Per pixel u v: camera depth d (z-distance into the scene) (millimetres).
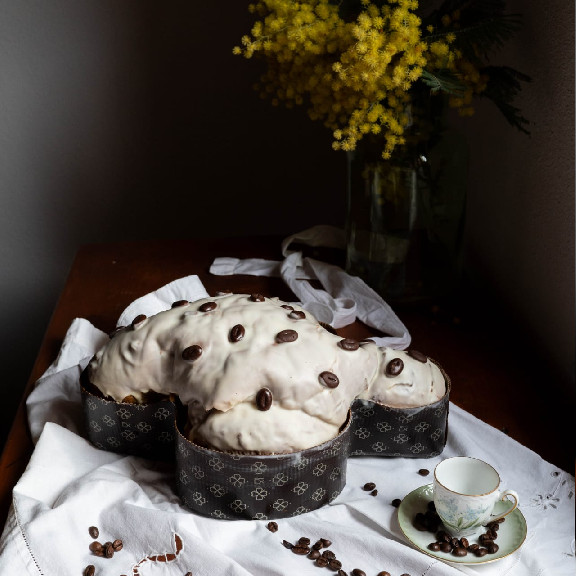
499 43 1199
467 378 1177
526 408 1128
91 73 1613
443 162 1242
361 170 1259
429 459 1059
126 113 1645
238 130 1667
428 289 1310
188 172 1696
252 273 1410
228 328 998
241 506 971
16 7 1569
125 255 1488
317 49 1156
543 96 1182
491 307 1326
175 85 1631
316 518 985
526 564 935
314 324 1026
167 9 1583
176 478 1000
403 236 1273
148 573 938
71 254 1743
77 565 942
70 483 1008
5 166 1663
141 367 1014
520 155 1251
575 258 1120
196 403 980
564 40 1121
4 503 1018
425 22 1209
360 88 1142
